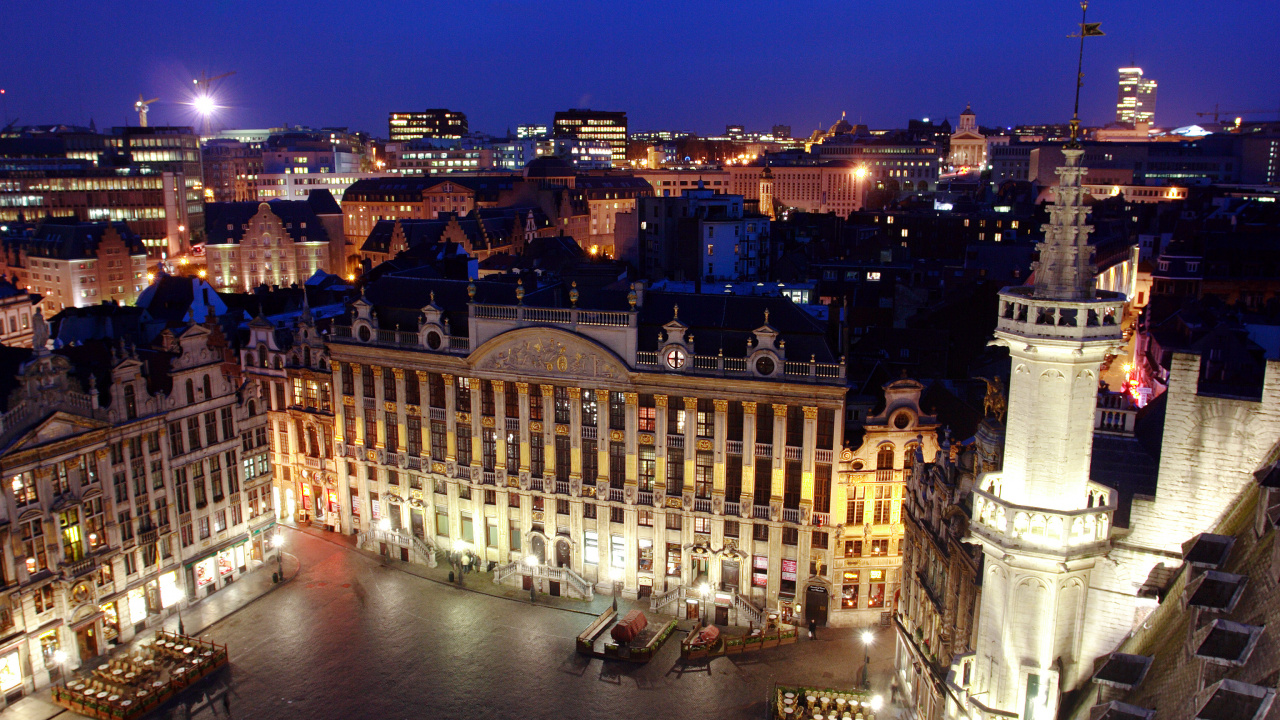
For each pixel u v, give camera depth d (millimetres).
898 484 73375
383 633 75812
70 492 68000
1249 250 130000
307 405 95625
